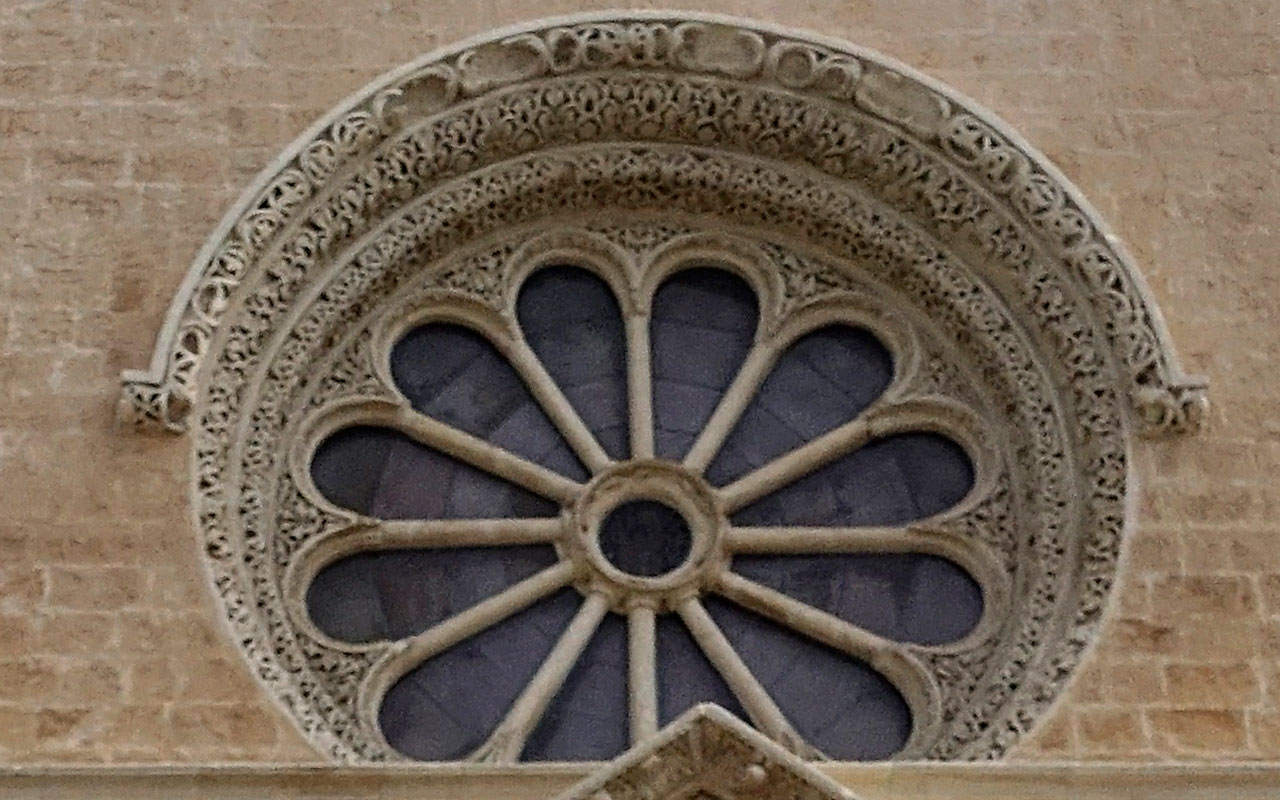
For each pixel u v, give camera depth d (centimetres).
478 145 2623
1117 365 2458
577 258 2644
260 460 2422
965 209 2584
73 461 2345
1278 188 2586
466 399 2561
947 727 2303
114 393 2394
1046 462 2444
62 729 2177
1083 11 2711
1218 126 2628
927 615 2428
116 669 2214
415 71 2619
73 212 2514
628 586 2408
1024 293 2539
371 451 2509
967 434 2523
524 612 2409
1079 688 2234
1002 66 2667
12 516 2303
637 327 2591
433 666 2372
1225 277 2522
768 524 2484
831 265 2639
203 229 2509
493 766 2108
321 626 2391
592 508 2456
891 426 2533
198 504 2333
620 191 2658
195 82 2609
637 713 2331
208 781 2106
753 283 2644
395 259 2570
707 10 2700
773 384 2591
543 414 2548
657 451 2539
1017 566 2419
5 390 2386
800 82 2653
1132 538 2336
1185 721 2216
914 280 2598
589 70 2658
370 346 2547
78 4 2662
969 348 2566
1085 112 2633
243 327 2466
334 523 2423
